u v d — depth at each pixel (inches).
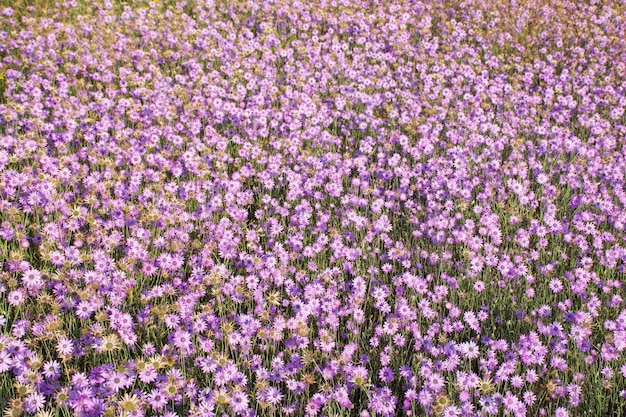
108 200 61.7
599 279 55.3
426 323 53.1
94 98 86.4
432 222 62.3
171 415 42.0
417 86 96.4
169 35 104.3
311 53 102.7
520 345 48.9
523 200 65.4
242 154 74.0
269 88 90.2
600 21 119.4
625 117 87.4
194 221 63.4
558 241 62.4
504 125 81.3
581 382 47.3
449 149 74.9
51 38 98.2
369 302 55.2
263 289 52.8
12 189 60.8
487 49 111.6
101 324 48.3
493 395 44.1
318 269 58.0
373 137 81.0
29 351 44.9
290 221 63.5
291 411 44.2
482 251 60.3
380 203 64.7
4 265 54.5
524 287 56.6
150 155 70.6
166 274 54.3
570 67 104.1
